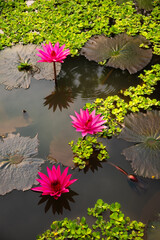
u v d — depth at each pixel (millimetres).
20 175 2277
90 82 3328
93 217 2068
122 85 3273
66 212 2115
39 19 4250
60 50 3051
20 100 3096
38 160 2420
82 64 3582
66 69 3516
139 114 2797
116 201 2162
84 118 2457
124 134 2621
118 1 4547
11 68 3402
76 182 2311
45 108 3002
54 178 2100
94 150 2561
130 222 2016
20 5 4613
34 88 3256
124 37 3805
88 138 2617
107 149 2555
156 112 2791
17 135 2619
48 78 3311
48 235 1964
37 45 3773
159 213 2010
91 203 2168
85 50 3674
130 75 3393
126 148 2520
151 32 3893
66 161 2445
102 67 3529
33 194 2234
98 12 4324
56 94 3186
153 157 2373
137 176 2293
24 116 2885
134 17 4219
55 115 2920
